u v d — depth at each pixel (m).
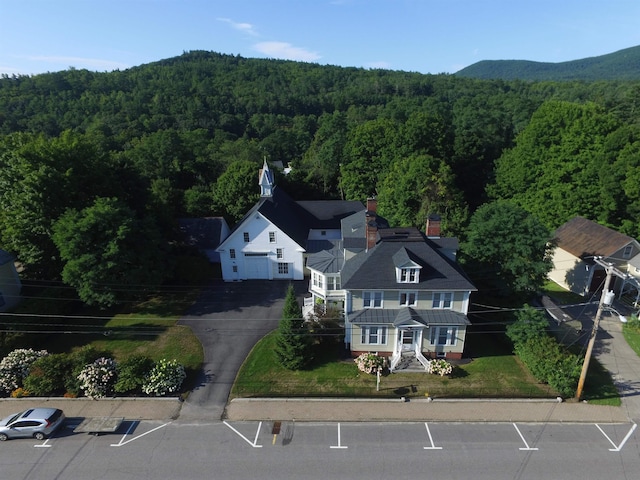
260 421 25.72
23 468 22.11
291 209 51.75
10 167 39.31
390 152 65.06
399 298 30.75
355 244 34.28
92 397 27.59
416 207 51.78
